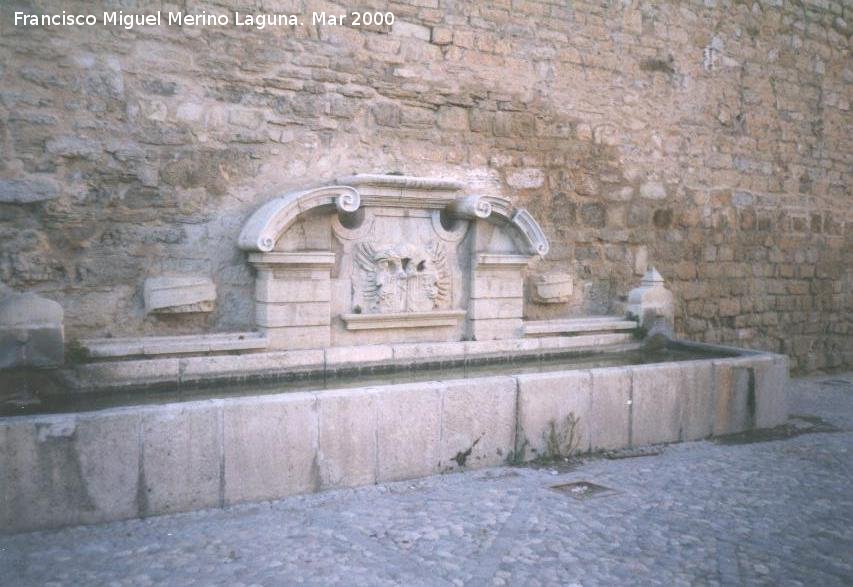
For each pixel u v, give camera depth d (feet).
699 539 13.76
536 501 15.42
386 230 21.47
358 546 12.92
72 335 18.08
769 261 31.58
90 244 18.28
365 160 22.08
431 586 11.53
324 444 15.49
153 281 18.75
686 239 28.99
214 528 13.55
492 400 17.53
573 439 18.76
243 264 20.10
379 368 20.89
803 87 32.27
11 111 17.29
